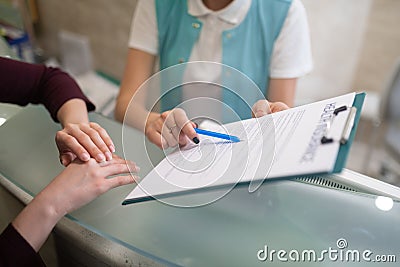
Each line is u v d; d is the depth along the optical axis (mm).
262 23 875
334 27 1813
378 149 1959
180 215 521
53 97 775
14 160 631
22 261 490
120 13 1859
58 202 514
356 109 506
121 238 500
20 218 510
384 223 510
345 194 547
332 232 500
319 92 2012
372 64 1875
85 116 710
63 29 2102
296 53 887
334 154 437
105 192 549
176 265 470
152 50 966
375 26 1758
